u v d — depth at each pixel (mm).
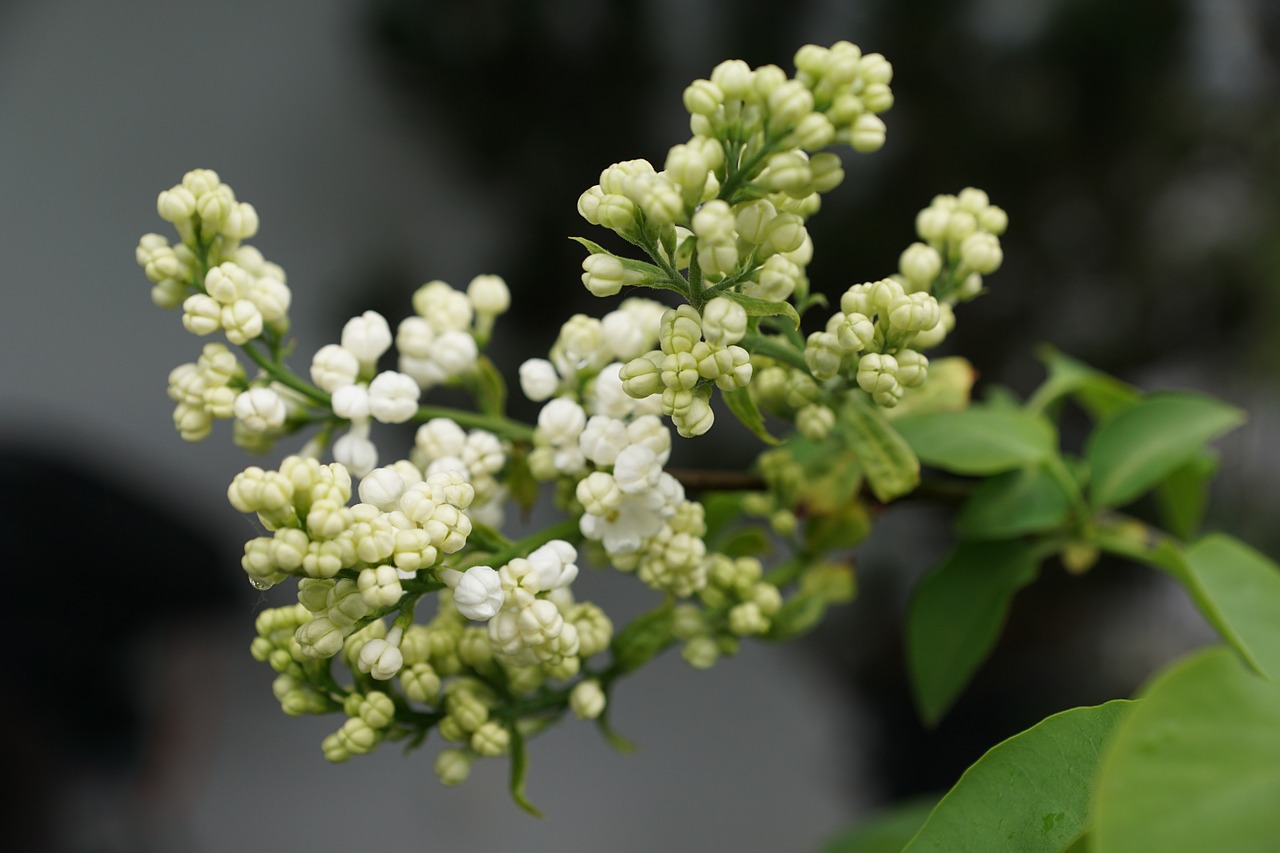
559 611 357
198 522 587
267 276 373
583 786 589
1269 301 557
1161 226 559
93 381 600
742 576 379
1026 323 560
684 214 333
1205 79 560
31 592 551
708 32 571
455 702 364
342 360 369
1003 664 555
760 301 338
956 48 555
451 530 340
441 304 385
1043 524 406
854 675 570
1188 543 443
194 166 610
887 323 354
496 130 589
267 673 588
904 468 374
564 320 583
